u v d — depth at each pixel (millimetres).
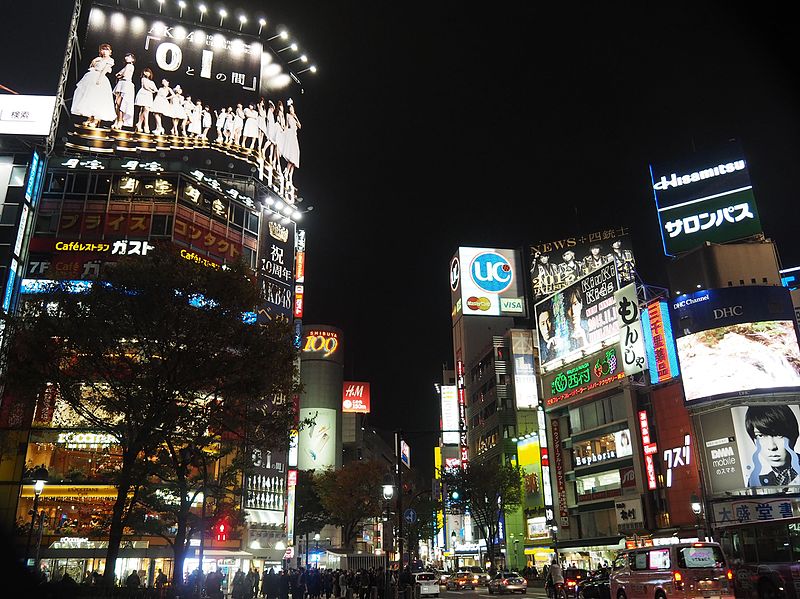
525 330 85125
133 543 46562
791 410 45875
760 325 47906
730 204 61812
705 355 48875
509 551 74438
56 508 47156
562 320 69000
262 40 75062
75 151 62688
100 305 21688
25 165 53469
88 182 57844
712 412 48062
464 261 111562
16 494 46562
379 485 67938
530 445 74688
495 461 78500
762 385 46438
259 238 67125
